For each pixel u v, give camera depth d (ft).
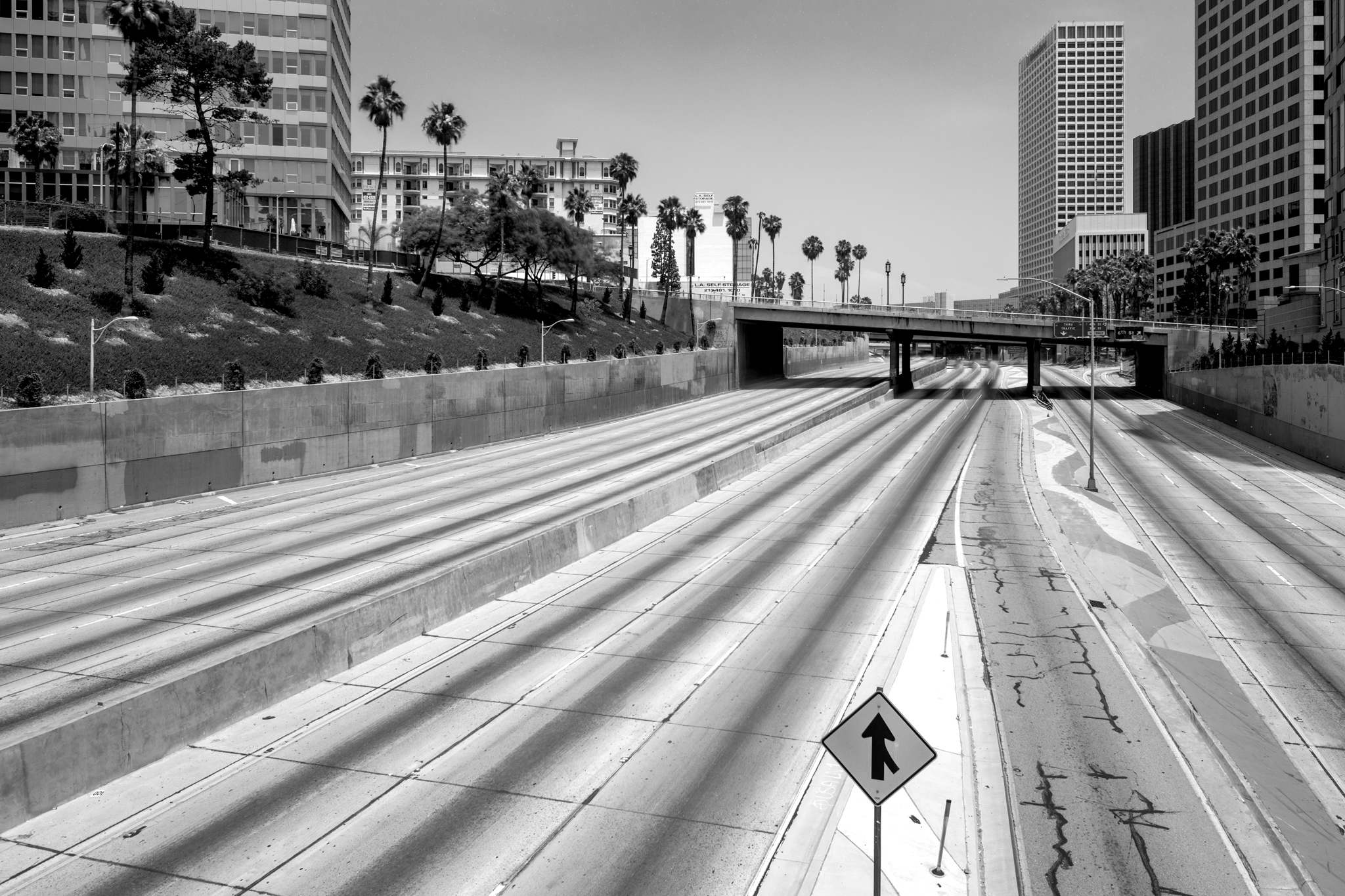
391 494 153.48
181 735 53.98
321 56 300.61
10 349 149.89
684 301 388.16
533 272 390.83
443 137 321.93
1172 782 52.24
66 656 71.61
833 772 51.96
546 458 198.18
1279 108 430.61
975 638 79.25
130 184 191.62
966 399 329.52
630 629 79.77
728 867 41.93
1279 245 431.43
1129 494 156.56
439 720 58.70
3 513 123.75
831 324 348.59
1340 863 45.14
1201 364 290.35
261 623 80.64
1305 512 140.97
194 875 40.47
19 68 277.23
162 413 144.97
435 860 42.09
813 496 153.89
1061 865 43.16
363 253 311.88
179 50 210.79
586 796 48.75
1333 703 67.15
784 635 78.95
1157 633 82.69
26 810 45.27
